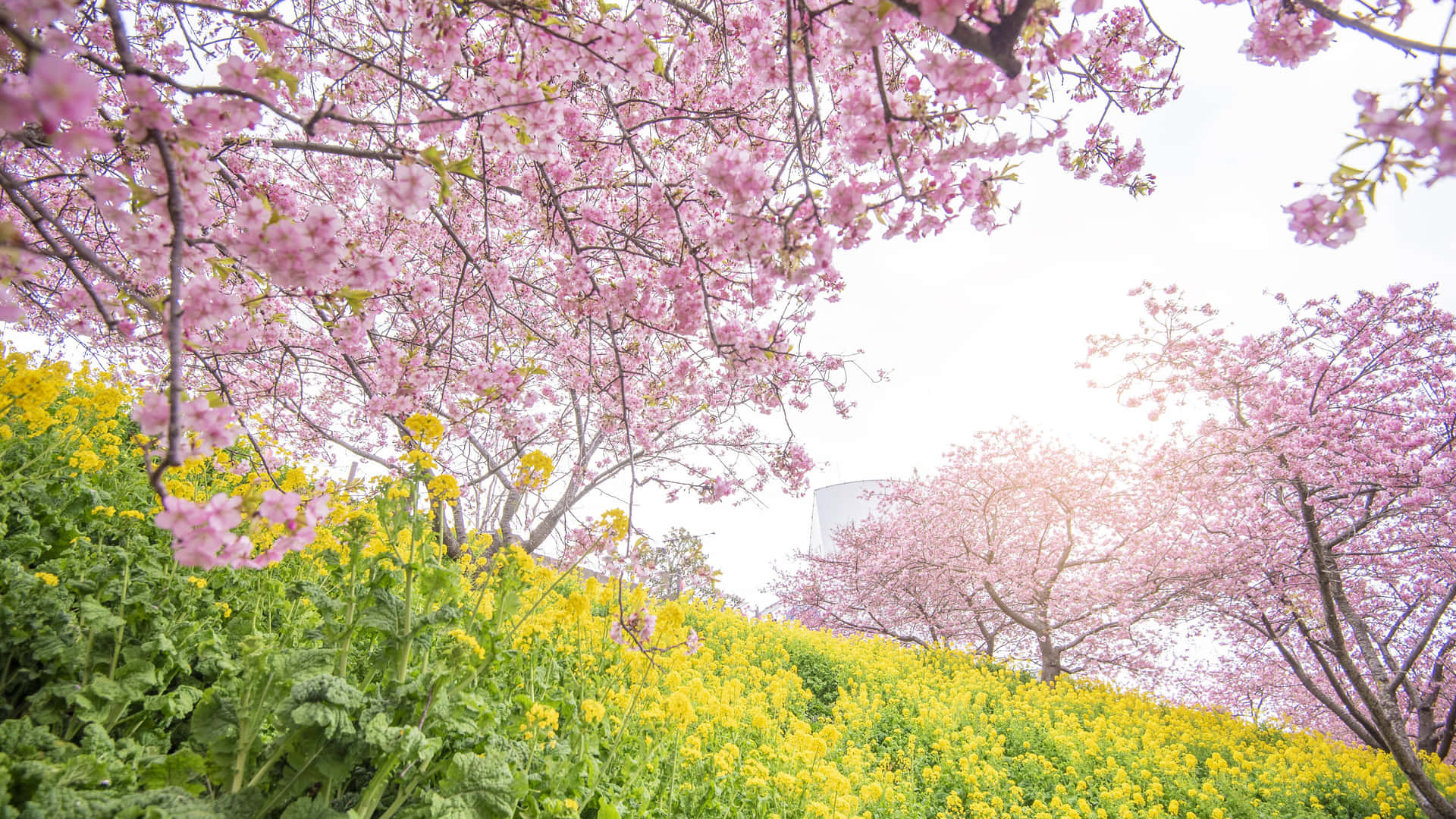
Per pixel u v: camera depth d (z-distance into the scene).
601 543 3.45
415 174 1.88
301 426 6.50
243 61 1.69
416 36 2.39
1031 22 1.94
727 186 2.08
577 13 2.56
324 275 1.84
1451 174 1.37
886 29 2.00
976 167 2.21
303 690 2.03
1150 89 3.37
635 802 3.34
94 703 2.19
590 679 4.48
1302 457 8.80
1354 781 9.45
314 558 3.81
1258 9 2.37
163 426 1.61
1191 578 11.41
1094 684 13.94
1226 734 11.56
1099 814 6.80
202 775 2.10
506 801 2.13
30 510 3.03
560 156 3.16
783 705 7.34
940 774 7.24
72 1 1.39
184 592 2.84
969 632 16.55
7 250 1.46
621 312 3.31
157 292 2.97
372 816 2.25
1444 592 10.03
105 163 2.28
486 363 3.65
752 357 2.63
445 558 3.05
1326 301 9.59
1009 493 14.39
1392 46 1.53
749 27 3.09
